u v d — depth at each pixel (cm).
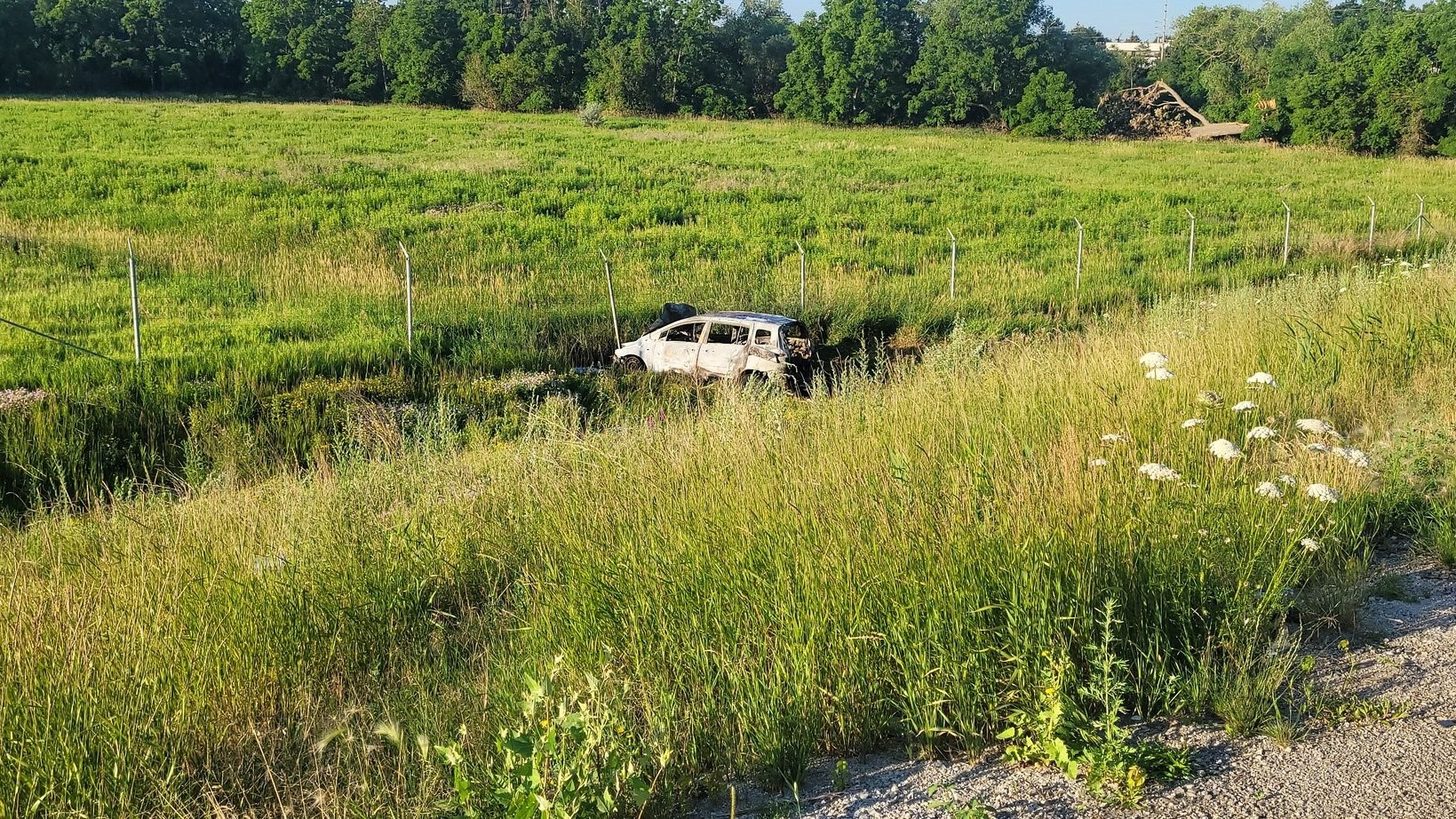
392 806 372
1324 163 6309
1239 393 812
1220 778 372
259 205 3284
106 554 617
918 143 6788
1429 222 3512
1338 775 370
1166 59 11312
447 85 9444
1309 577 527
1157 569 485
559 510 620
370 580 551
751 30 10369
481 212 3312
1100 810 355
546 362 1769
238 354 1566
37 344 1584
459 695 452
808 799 377
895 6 11038
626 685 401
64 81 9162
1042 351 1088
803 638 440
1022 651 430
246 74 10019
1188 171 5466
